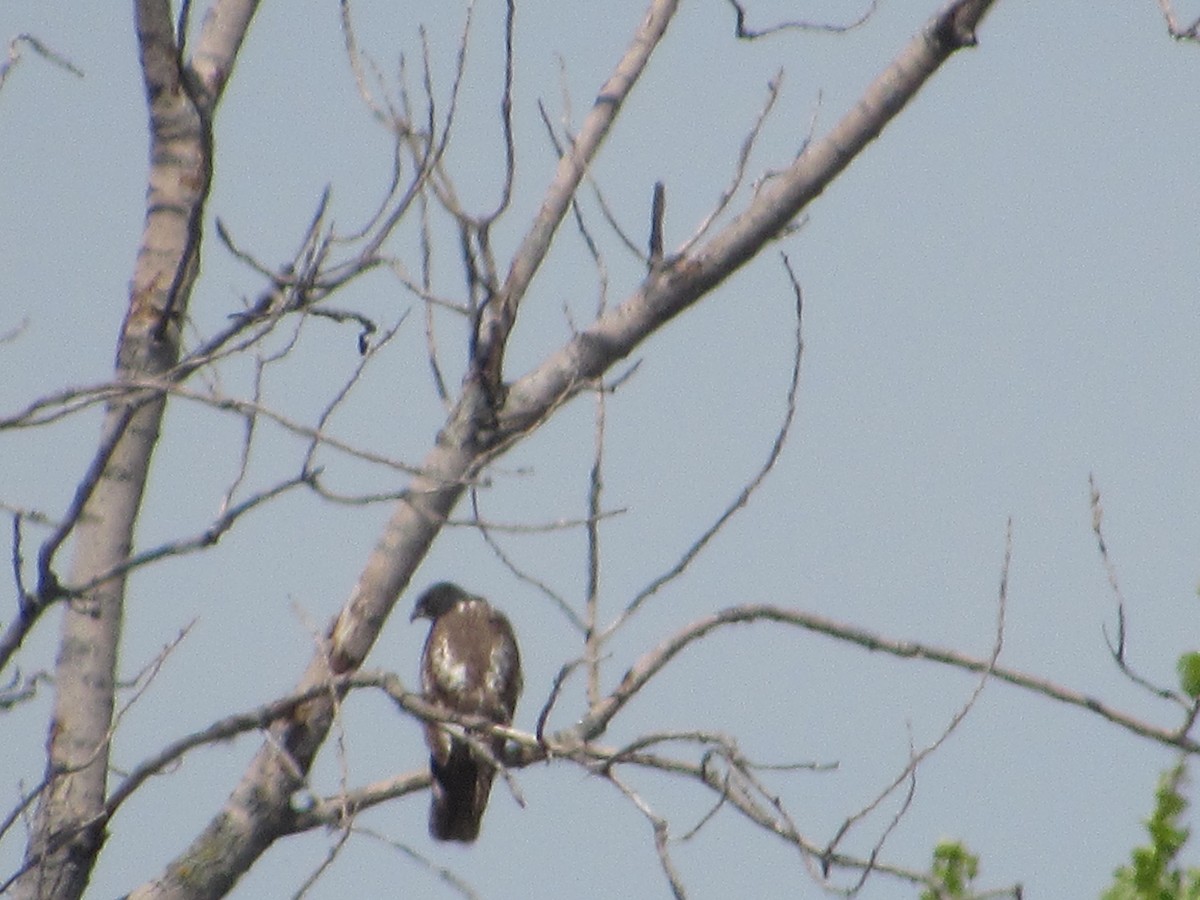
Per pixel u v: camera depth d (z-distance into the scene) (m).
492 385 12.47
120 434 10.15
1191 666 11.63
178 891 12.10
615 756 10.77
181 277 12.00
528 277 12.70
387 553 12.53
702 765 10.86
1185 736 11.62
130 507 12.39
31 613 10.15
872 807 10.68
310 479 9.73
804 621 12.08
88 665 12.12
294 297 10.74
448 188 11.68
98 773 11.97
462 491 12.50
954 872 11.34
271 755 12.36
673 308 12.90
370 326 11.72
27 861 11.63
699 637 12.06
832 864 10.65
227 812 12.28
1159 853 11.56
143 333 12.60
